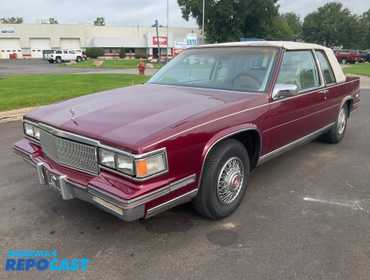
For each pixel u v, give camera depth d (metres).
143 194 2.58
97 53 66.81
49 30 74.12
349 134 6.74
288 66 4.12
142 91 3.97
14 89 13.51
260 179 4.46
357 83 6.28
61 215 3.54
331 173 4.66
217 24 58.81
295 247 2.97
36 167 3.39
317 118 4.84
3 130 7.23
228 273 2.65
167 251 2.94
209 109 3.18
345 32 91.75
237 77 3.95
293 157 5.31
